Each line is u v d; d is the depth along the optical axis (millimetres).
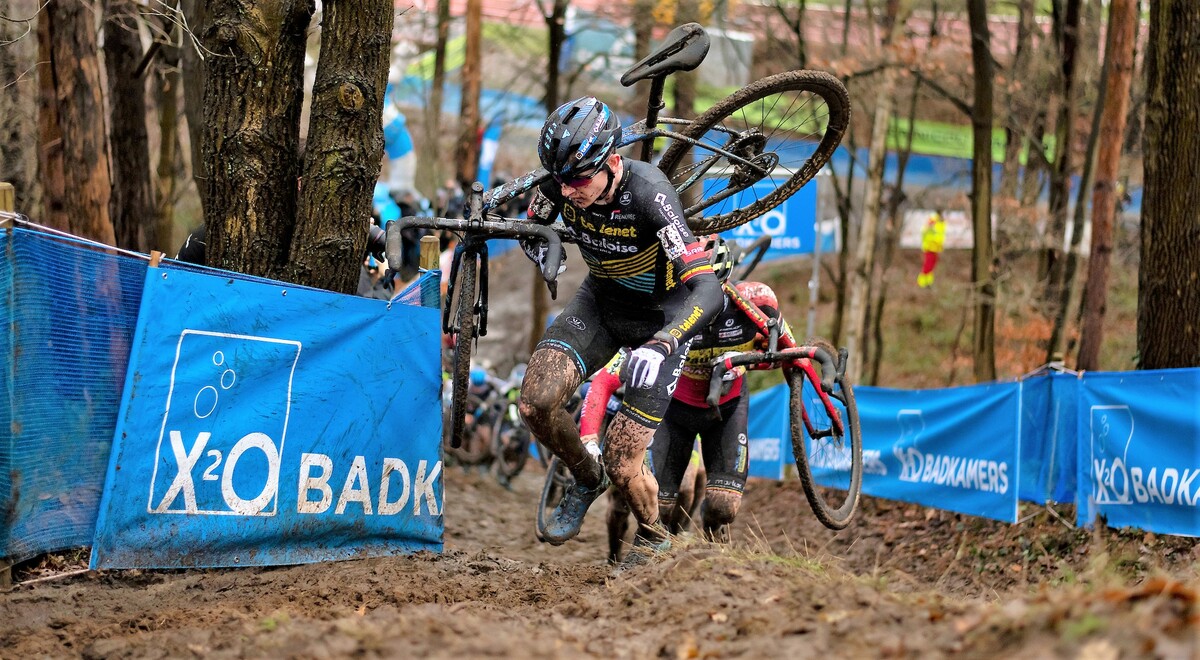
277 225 5094
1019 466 6746
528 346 16406
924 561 7527
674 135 4820
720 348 5414
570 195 4184
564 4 13531
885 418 8398
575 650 2984
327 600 3992
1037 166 12461
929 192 15898
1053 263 11734
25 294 3979
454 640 2934
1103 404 6211
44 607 3891
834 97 5047
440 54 14422
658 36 14688
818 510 5289
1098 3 12148
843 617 2969
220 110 5020
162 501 4266
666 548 4750
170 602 4062
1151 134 6398
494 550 7316
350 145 4973
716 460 5652
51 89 7109
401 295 5223
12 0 7660
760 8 13445
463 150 14852
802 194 11156
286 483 4602
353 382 4820
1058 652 2254
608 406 6281
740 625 3078
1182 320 6273
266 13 5008
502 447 10359
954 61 13133
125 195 7809
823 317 18406
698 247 4227
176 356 4289
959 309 17844
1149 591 2461
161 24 7598
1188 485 5484
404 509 5035
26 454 3994
